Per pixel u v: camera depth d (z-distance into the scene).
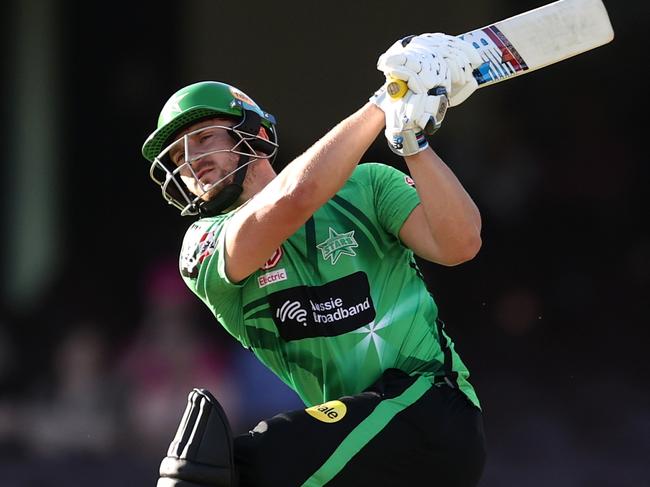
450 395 9.62
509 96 33.50
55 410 28.23
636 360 32.28
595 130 33.56
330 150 9.00
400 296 9.78
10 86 33.12
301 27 32.84
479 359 32.50
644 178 33.44
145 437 26.77
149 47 33.62
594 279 32.97
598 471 27.16
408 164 9.30
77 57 33.53
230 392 26.17
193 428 8.95
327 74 32.81
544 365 32.31
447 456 9.33
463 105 33.31
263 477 8.89
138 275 33.62
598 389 31.45
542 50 9.55
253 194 10.23
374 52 32.53
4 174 33.25
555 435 29.03
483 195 33.12
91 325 32.56
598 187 33.34
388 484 9.17
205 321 28.73
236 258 9.35
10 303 32.88
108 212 33.81
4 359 31.03
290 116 32.94
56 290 33.12
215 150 10.02
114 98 33.81
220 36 33.22
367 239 9.82
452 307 32.94
